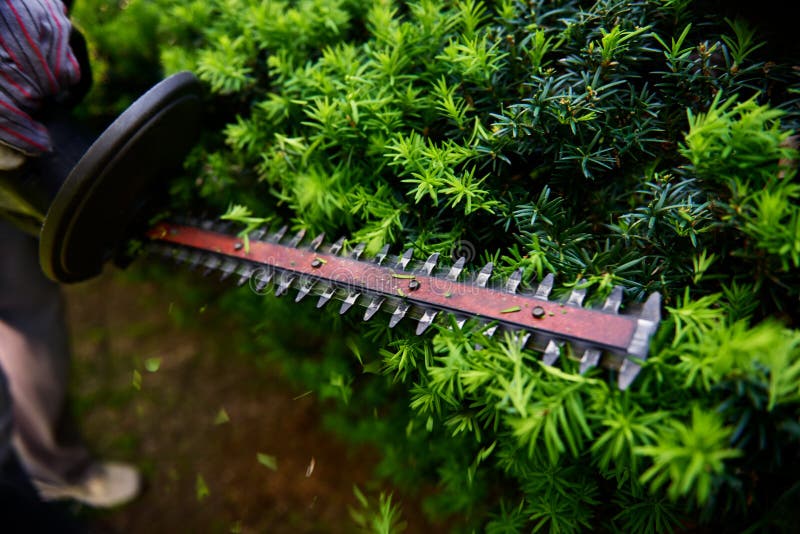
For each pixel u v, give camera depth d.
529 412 0.44
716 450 0.40
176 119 0.57
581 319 0.46
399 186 0.61
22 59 0.51
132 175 0.56
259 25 0.65
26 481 0.69
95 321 1.16
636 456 0.45
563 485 0.53
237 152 0.69
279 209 0.69
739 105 0.44
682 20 0.54
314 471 0.88
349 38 0.69
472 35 0.58
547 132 0.52
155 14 0.79
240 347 0.87
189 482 0.92
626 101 0.55
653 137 0.54
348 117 0.57
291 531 0.84
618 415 0.42
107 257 0.64
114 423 1.01
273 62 0.63
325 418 0.79
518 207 0.53
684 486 0.39
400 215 0.59
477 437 0.50
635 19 0.55
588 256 0.52
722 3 0.53
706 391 0.43
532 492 0.54
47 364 0.75
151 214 0.65
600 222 0.56
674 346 0.43
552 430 0.42
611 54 0.52
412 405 0.52
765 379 0.41
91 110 0.80
